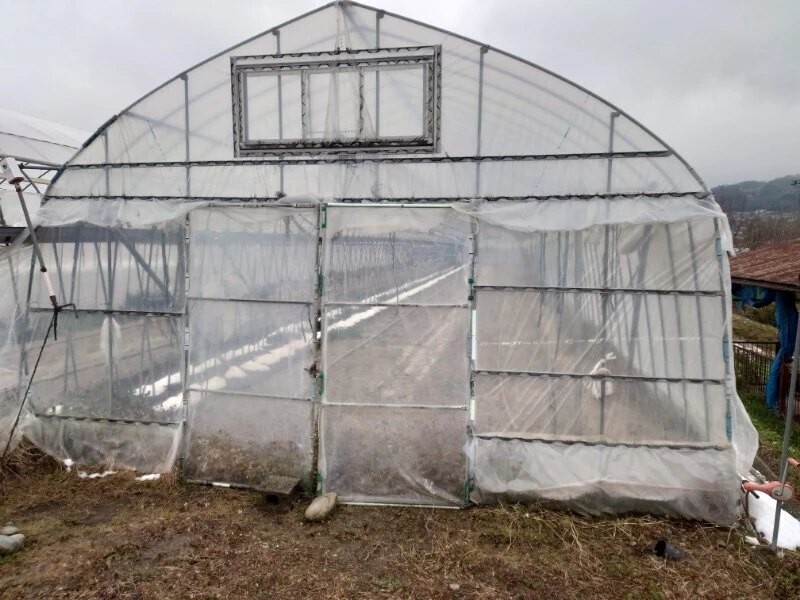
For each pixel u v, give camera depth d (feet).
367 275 17.34
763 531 15.80
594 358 16.63
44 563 13.64
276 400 17.90
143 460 18.86
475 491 17.13
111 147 18.71
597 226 16.51
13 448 18.99
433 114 17.12
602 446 16.57
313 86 17.63
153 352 18.66
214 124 18.12
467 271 16.98
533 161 16.78
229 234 18.04
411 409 17.26
